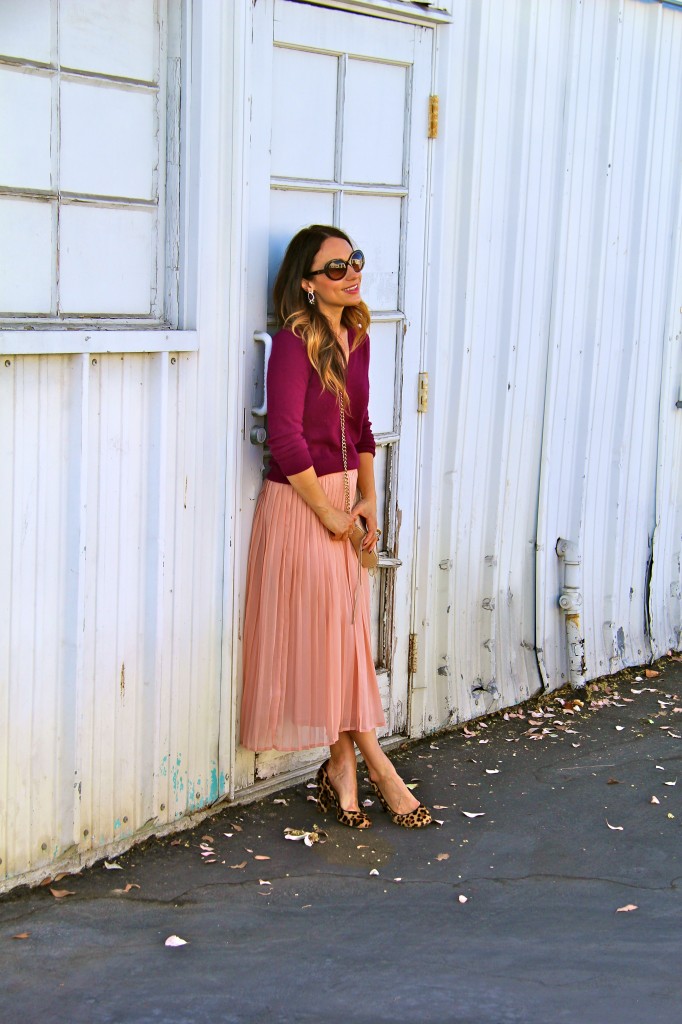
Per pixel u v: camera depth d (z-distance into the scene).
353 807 3.88
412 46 4.12
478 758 4.56
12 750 3.15
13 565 3.07
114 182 3.28
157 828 3.64
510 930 3.25
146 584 3.47
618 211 5.18
